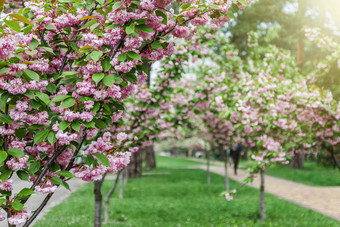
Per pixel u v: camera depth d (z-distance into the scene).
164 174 21.97
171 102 7.43
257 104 6.96
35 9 2.88
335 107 6.41
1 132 2.59
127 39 2.70
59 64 3.03
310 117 6.82
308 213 9.23
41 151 2.88
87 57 2.66
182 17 3.09
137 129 7.02
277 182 16.92
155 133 7.20
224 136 11.95
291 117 7.28
